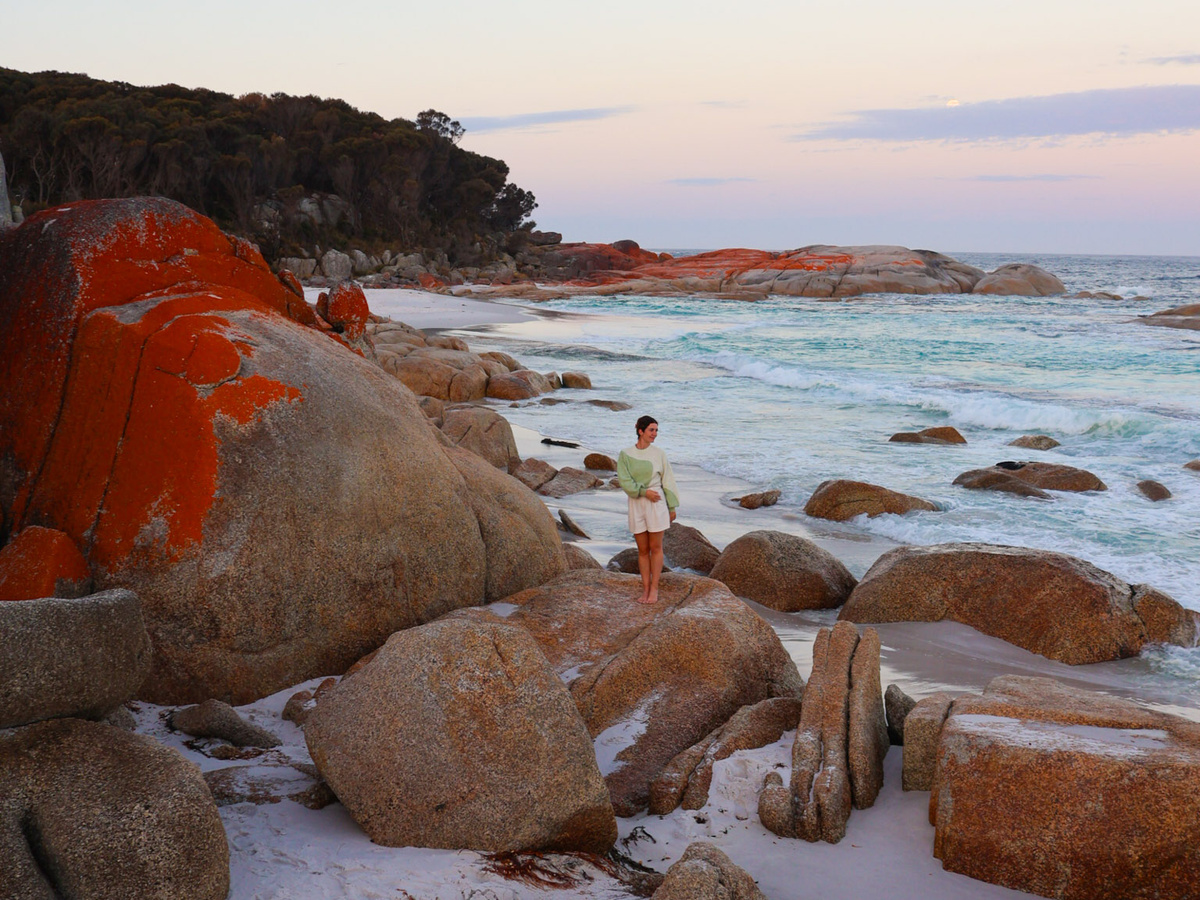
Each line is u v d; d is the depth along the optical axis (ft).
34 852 11.28
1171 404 74.43
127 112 269.44
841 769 17.10
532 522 28.99
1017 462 52.01
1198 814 13.76
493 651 15.24
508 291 253.44
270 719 19.93
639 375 99.86
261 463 21.13
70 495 21.17
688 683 21.27
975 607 29.76
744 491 50.47
